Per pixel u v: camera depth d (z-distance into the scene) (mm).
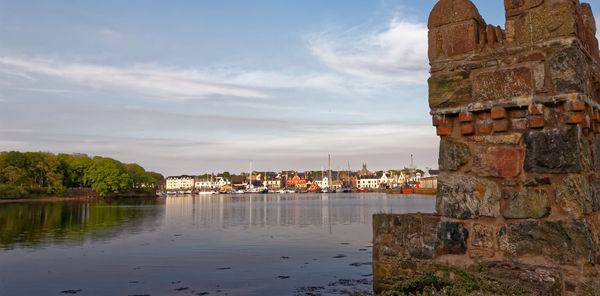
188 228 35438
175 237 28875
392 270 7016
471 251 5805
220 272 16641
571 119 5141
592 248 4930
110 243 25797
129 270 17219
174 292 13609
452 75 6137
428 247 6539
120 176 133250
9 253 21891
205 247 23766
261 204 85500
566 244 5082
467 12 6055
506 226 5539
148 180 158375
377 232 7305
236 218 46781
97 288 14250
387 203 78750
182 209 67625
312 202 92875
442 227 6098
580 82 5176
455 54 6133
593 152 5586
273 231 32312
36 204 85625
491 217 5684
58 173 116125
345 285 13930
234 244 24969
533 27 5520
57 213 56438
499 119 5691
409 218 6828
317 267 17328
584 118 5133
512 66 5629
